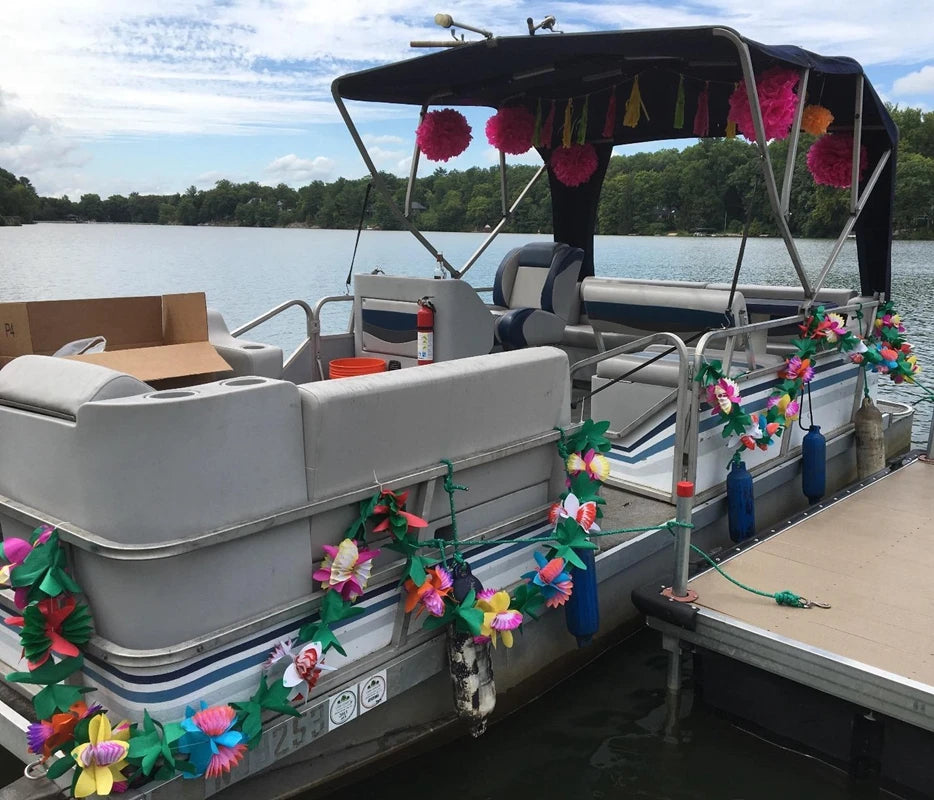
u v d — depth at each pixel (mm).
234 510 2055
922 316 11422
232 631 2080
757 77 3967
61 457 2018
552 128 5590
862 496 4605
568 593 2879
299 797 2529
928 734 2699
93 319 3088
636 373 4227
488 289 6621
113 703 2066
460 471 2686
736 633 3041
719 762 3025
